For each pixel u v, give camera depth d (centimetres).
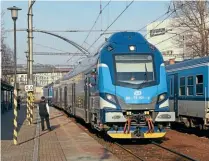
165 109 1664
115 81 1645
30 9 2964
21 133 2227
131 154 1464
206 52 4928
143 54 1691
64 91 4103
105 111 1625
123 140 1888
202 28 4953
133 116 1622
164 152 1509
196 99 2047
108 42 1747
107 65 1669
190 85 2131
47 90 8044
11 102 6072
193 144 1758
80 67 2595
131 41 1725
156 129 1655
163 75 1684
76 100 2745
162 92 1667
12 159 1317
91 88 1945
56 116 3903
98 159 1282
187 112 2173
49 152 1462
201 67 1989
